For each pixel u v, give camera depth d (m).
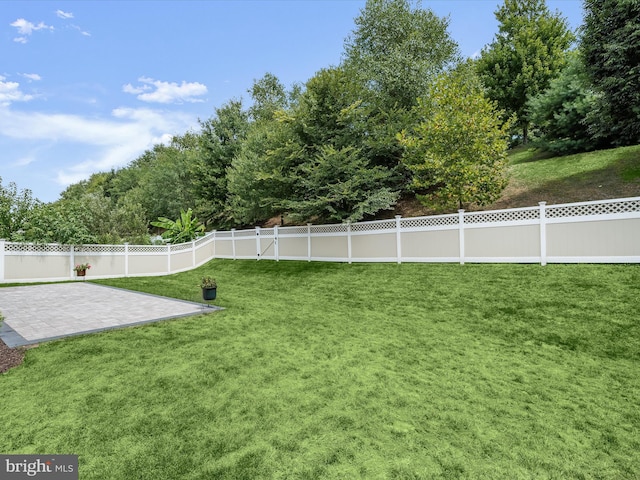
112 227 21.16
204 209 24.56
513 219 9.60
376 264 12.24
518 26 24.19
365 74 16.44
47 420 3.13
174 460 2.57
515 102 23.38
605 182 12.78
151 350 5.22
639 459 2.73
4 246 13.43
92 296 10.43
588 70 11.99
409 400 3.68
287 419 3.22
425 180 14.42
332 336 6.10
